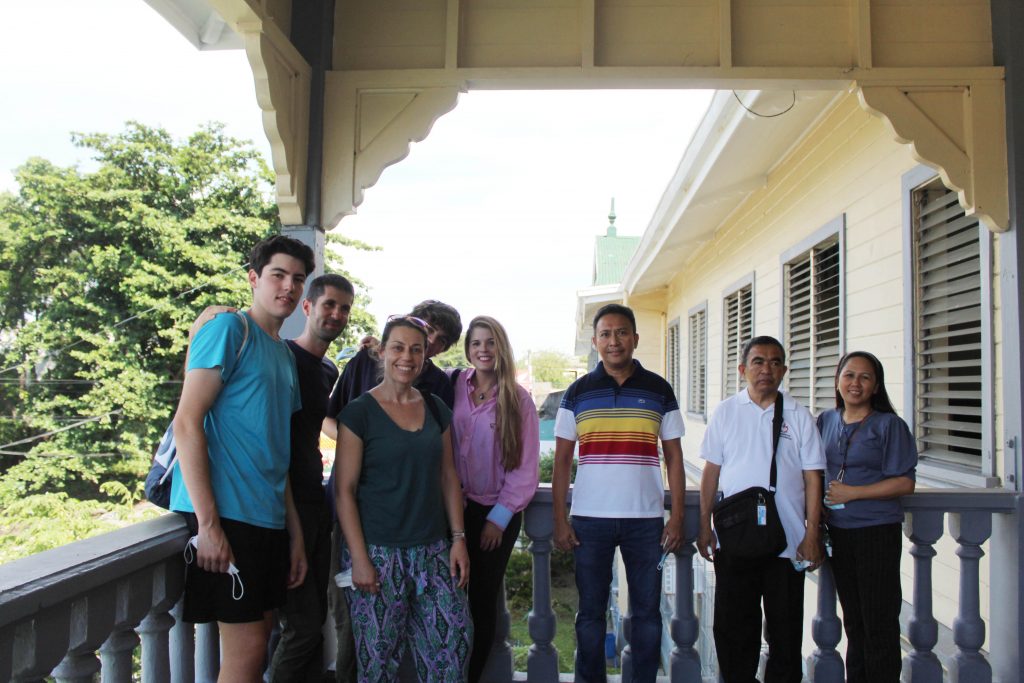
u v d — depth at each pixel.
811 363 5.70
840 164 5.20
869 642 2.71
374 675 2.36
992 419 3.36
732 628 2.76
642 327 15.98
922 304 4.07
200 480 2.01
